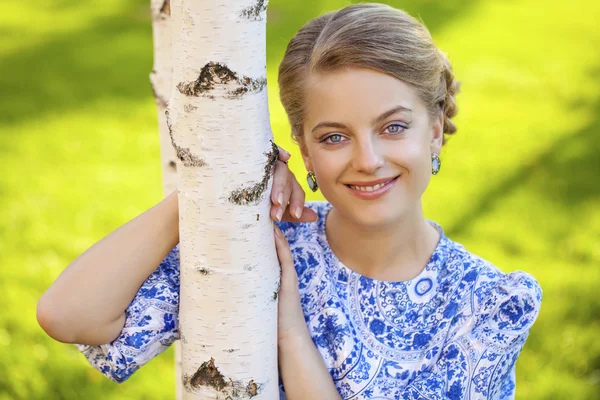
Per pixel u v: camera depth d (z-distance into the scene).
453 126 1.95
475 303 1.75
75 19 9.86
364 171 1.63
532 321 1.73
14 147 6.12
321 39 1.63
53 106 7.02
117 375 1.66
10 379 3.25
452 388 1.71
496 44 8.36
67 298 1.58
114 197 5.18
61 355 3.39
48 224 4.73
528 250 4.30
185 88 1.42
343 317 1.81
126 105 7.00
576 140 5.85
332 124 1.64
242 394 1.55
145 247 1.63
